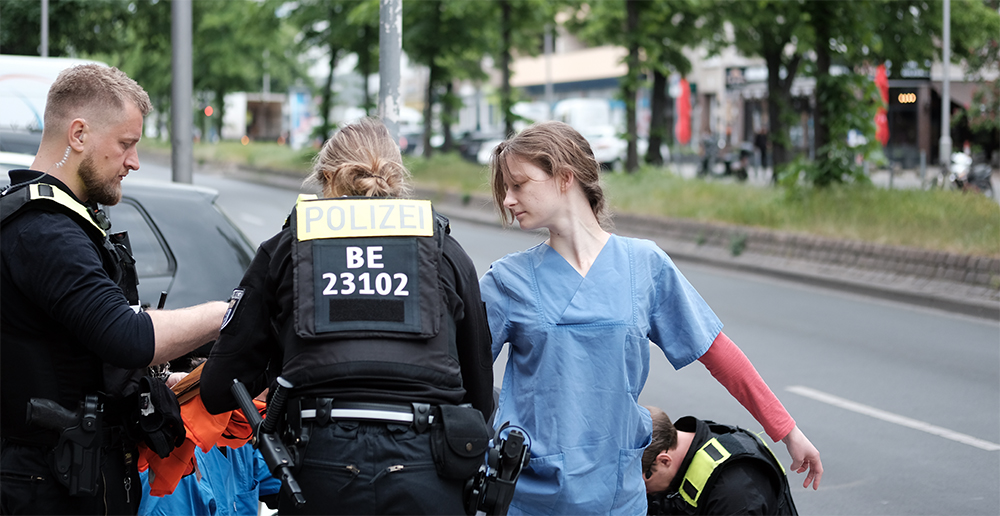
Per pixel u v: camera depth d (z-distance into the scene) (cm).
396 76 530
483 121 6269
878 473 525
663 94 2473
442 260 225
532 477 242
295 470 208
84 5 2328
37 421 214
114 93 229
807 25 1491
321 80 5319
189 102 1094
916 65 2509
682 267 1405
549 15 2623
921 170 2652
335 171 231
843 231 1298
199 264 470
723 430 312
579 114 4247
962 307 1024
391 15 526
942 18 2323
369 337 212
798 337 891
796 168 1536
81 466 220
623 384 243
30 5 2238
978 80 2597
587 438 240
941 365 784
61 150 227
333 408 208
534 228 247
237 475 329
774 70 2436
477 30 2761
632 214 1681
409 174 243
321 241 218
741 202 1630
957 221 1251
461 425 210
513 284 247
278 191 2728
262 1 3052
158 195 475
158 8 2519
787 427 257
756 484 290
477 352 232
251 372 227
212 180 3234
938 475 522
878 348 848
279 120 5462
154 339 221
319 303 213
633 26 2164
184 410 261
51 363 219
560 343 241
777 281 1260
